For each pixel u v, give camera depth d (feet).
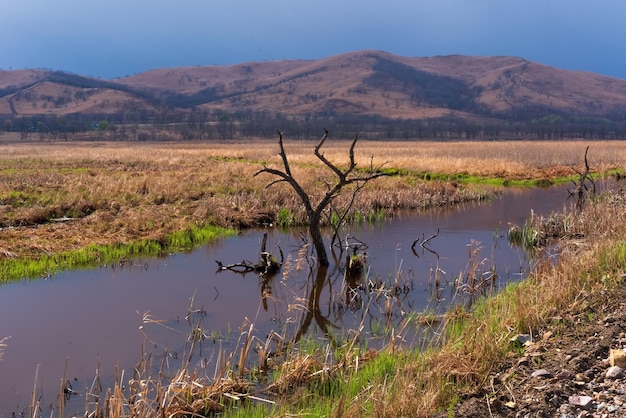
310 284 37.17
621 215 42.55
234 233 54.95
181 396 19.17
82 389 21.65
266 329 28.35
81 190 72.90
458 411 16.69
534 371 18.69
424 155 161.48
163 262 43.29
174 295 34.35
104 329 28.14
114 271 40.29
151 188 74.13
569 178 106.11
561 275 27.02
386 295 32.94
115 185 74.84
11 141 533.55
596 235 40.47
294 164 125.49
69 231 50.08
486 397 17.28
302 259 39.29
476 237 52.65
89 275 39.11
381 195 73.97
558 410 16.19
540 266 33.73
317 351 24.03
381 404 16.66
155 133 654.12
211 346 25.85
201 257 45.01
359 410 16.90
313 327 28.63
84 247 45.21
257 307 32.04
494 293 33.09
